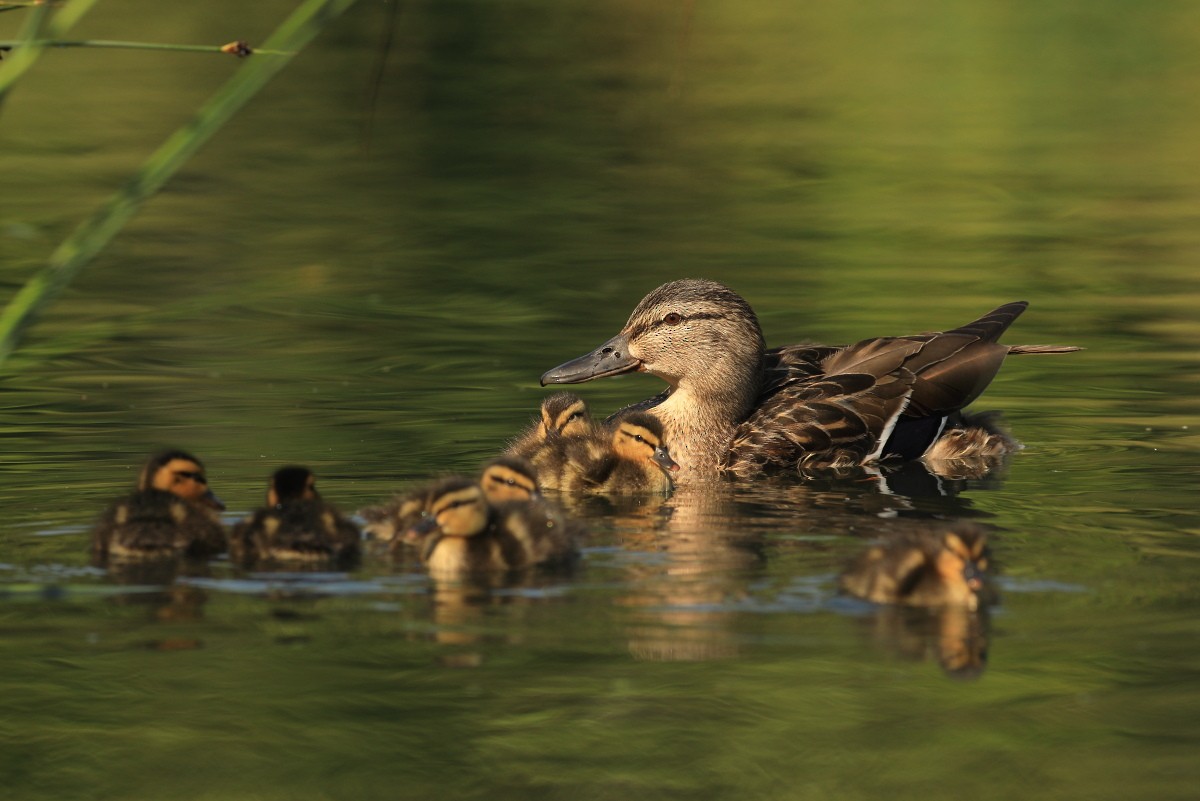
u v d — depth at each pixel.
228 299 10.41
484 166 31.53
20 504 12.42
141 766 8.18
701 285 15.80
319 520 10.84
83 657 9.18
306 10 7.41
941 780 7.93
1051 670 8.96
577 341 19.42
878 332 19.36
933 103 37.56
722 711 8.59
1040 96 38.22
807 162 31.64
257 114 36.69
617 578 10.45
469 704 8.70
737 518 12.51
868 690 8.79
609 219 26.97
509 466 12.27
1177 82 39.47
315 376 17.75
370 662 9.12
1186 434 15.30
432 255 24.36
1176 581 10.30
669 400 15.71
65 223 25.30
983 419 15.56
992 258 23.83
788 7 52.50
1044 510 12.54
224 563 10.70
